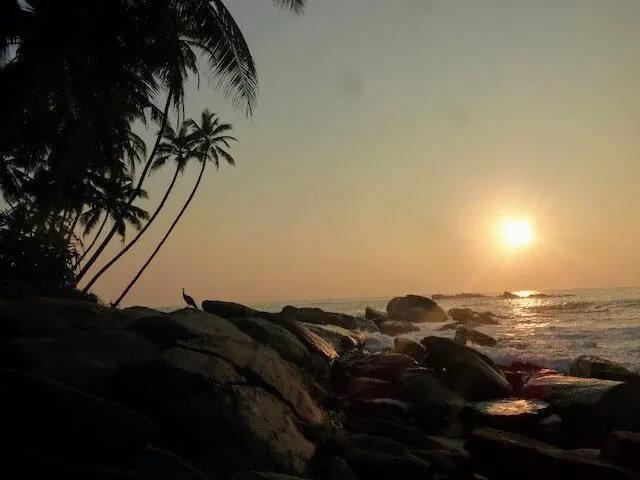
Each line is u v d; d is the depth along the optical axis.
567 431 9.65
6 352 7.92
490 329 36.12
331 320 27.06
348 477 7.25
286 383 9.12
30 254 15.65
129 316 10.29
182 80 20.11
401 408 11.02
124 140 25.02
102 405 6.39
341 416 10.48
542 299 102.88
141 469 6.12
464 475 7.36
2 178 26.38
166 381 7.46
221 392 7.59
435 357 13.41
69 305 9.66
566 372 16.61
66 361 7.92
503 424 9.77
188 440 7.07
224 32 16.75
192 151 32.75
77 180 24.17
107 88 18.62
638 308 53.66
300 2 15.82
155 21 15.49
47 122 20.00
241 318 12.75
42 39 14.57
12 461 5.90
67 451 6.09
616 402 9.85
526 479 7.11
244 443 7.08
